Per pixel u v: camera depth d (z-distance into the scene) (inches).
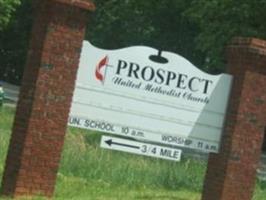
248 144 1090.7
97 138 1825.8
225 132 1086.4
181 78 1055.0
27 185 954.1
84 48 994.1
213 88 1076.5
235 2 2410.2
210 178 1098.7
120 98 1019.9
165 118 1050.1
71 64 965.8
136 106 1030.4
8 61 4909.0
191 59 4025.6
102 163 1384.1
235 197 1090.1
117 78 1016.2
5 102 3019.2
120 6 4190.5
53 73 955.3
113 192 1187.9
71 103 981.8
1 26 2962.6
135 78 1027.3
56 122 963.3
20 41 4790.8
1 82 4660.4
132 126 1030.4
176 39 4126.5
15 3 2807.6
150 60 1034.1
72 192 1120.8
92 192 1155.3
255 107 1090.1
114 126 1018.7
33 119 949.8
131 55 1021.8
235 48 1089.4
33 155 954.1
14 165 957.2
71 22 960.3
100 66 1003.9
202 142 1077.1
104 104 1010.1
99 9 4210.1
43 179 962.7
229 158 1080.8
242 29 2402.8
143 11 4185.5
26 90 960.9
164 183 1355.8
